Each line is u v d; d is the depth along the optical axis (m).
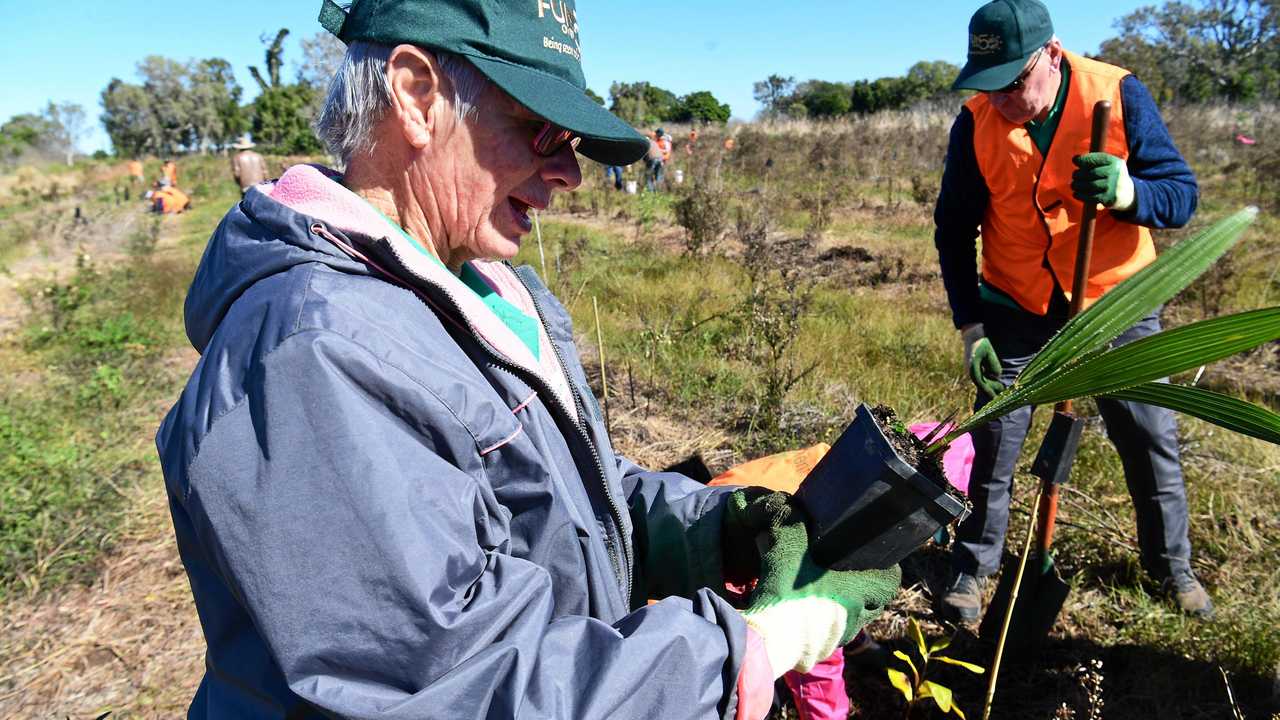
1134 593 2.62
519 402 0.99
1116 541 2.86
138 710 2.46
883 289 7.42
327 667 0.76
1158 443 2.42
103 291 8.38
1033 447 3.53
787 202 12.90
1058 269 2.39
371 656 0.76
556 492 0.95
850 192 14.14
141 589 3.08
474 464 0.88
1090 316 1.12
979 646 2.43
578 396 1.26
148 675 2.60
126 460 4.19
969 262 2.63
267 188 1.03
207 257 0.98
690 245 9.13
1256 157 13.13
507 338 1.00
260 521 0.76
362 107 0.97
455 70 0.94
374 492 0.77
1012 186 2.38
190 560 0.89
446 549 0.79
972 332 2.57
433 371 0.86
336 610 0.75
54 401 5.30
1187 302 6.02
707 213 9.08
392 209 1.03
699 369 4.82
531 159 1.00
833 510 1.04
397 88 0.95
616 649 0.83
